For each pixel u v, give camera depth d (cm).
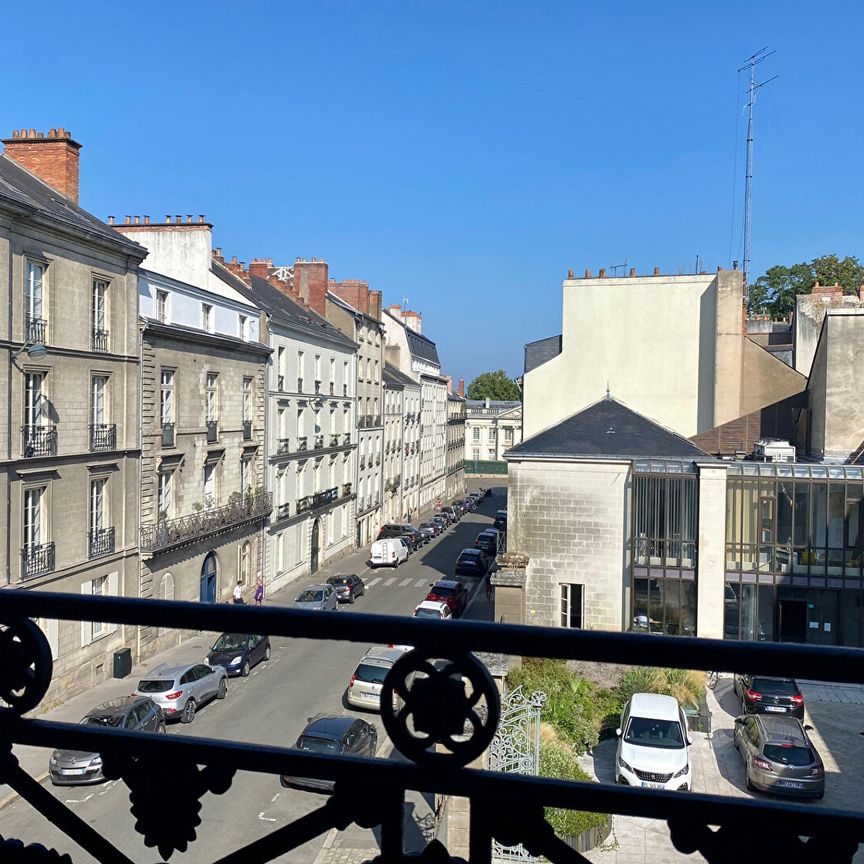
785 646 160
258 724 1898
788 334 5112
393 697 176
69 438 2227
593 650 165
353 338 4959
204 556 3017
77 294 2250
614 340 4178
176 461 2812
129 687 2212
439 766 174
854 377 3078
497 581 2573
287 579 3875
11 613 198
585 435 2783
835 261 7612
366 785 178
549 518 2670
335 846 917
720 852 164
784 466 2534
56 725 198
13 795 1138
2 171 2262
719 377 3903
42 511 2141
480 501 8150
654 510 2592
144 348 2575
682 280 4088
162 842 191
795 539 2538
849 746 1414
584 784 171
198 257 3422
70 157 2534
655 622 2597
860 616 2502
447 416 8525
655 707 1509
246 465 3438
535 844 170
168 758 190
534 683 1502
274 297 4247
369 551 5066
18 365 2016
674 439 2764
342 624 178
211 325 3088
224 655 2325
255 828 974
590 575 2647
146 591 2602
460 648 172
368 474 5362
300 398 4028
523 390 4284
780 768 1235
